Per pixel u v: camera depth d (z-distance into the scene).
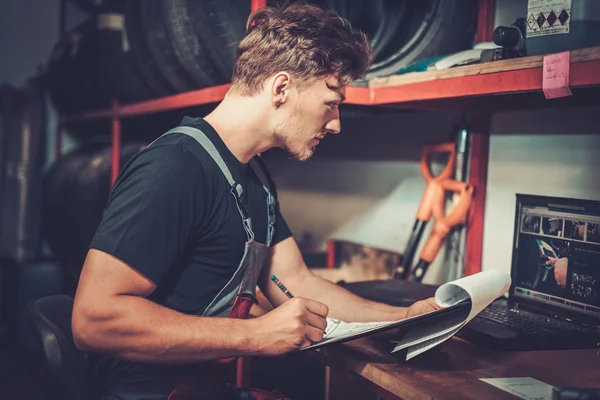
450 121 2.30
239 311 1.40
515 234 1.84
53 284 4.17
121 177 1.31
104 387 1.39
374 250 2.61
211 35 2.19
